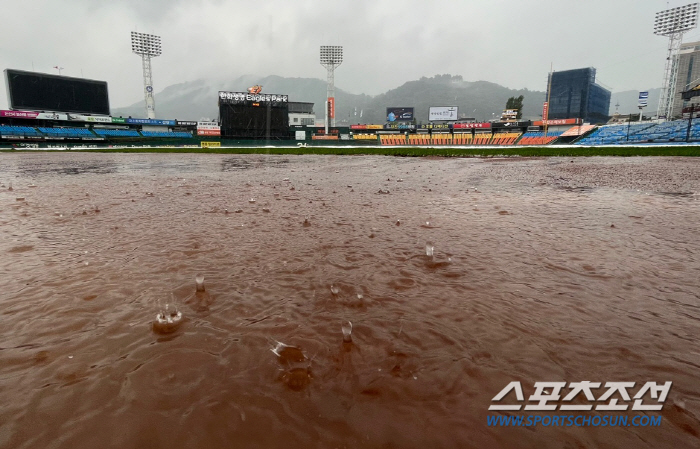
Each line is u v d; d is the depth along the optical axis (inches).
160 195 221.5
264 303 69.9
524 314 65.6
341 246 109.3
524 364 51.2
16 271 86.6
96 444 37.8
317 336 58.1
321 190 244.7
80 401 43.9
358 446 37.8
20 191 240.4
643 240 115.0
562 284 79.5
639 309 67.6
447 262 94.1
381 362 51.5
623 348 54.9
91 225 137.7
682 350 54.4
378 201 196.5
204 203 191.5
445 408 43.1
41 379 47.8
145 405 43.3
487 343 56.4
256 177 341.7
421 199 202.7
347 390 46.0
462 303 70.0
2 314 65.1
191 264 92.3
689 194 213.2
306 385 46.8
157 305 68.9
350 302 70.4
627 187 247.8
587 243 111.9
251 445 37.8
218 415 41.8
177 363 51.0
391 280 81.9
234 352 53.8
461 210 168.9
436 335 58.5
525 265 91.9
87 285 78.2
